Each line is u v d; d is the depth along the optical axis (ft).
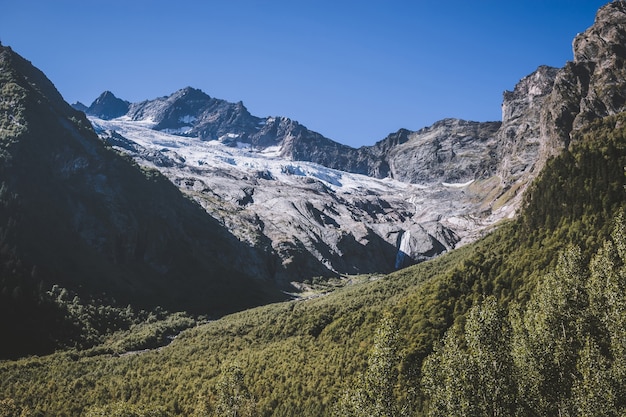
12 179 613.93
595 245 270.67
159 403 298.97
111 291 574.15
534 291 268.82
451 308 301.02
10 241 516.32
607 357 180.45
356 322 340.80
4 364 353.10
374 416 161.99
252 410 253.03
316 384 280.51
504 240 357.41
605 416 152.25
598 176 313.12
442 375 170.71
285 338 373.40
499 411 158.51
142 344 446.19
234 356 350.43
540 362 174.70
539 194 350.84
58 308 467.52
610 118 490.49
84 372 351.67
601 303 190.90
